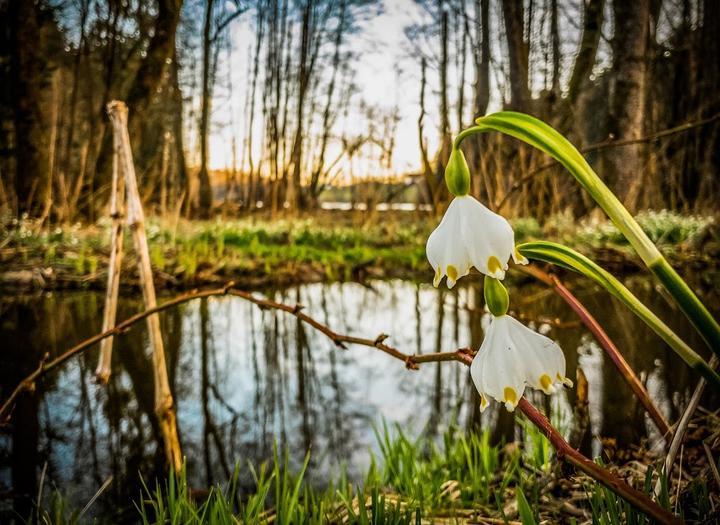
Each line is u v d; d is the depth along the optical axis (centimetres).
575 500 154
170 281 643
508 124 66
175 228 896
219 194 2194
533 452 187
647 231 874
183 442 243
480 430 243
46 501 186
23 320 469
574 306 126
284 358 392
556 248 74
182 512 143
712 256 777
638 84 1035
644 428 218
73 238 823
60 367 349
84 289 610
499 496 159
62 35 1300
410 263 852
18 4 1010
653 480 153
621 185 1045
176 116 1767
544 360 71
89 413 274
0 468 212
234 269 719
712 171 1139
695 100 1222
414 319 507
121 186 193
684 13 1316
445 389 315
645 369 306
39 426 256
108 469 212
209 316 532
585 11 1080
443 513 163
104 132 1052
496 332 73
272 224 1214
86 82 1384
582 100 1121
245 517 133
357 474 207
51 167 945
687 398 255
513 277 649
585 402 157
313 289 675
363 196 1288
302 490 193
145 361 366
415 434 247
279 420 271
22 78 1024
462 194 70
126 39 1336
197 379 339
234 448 236
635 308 72
